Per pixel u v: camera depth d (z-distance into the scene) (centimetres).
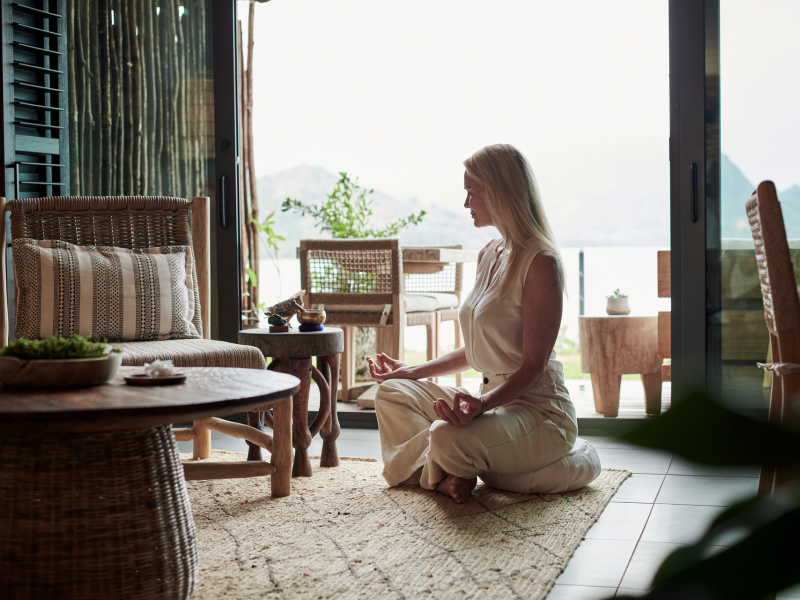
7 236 290
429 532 176
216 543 171
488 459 197
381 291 378
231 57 318
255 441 216
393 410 223
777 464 23
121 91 323
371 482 225
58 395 131
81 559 125
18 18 304
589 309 705
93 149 322
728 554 25
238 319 323
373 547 166
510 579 146
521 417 203
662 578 26
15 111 302
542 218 209
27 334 235
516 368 207
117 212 265
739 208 279
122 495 129
